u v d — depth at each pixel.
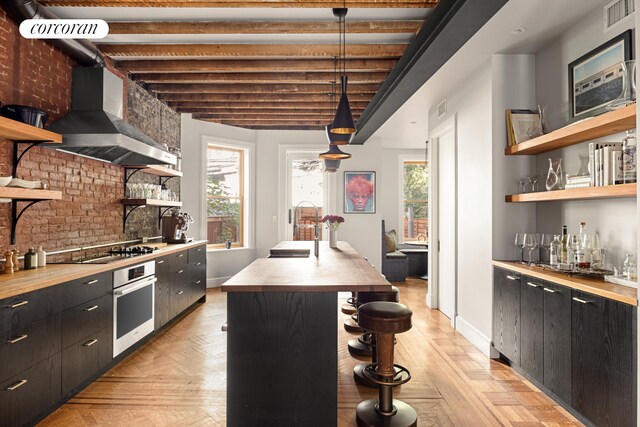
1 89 2.99
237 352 2.34
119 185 4.60
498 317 3.52
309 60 4.41
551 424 2.47
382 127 6.57
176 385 3.02
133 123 4.84
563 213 3.23
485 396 2.85
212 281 6.77
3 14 3.00
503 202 3.59
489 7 2.55
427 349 3.85
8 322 2.17
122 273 3.41
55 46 3.56
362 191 7.54
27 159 3.21
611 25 2.66
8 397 2.16
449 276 5.00
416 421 2.46
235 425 2.34
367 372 2.98
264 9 3.33
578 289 2.46
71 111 3.68
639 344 1.99
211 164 6.96
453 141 4.55
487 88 3.68
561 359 2.63
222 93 5.67
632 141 2.30
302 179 7.67
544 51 3.46
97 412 2.60
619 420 2.12
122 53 4.05
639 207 2.03
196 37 3.88
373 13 3.39
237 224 7.30
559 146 3.15
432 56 3.35
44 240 3.38
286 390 2.34
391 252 7.95
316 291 2.26
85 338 2.89
